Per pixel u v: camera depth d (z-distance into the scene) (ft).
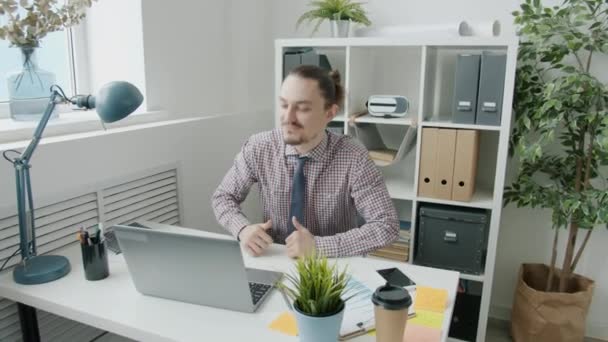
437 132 7.00
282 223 5.70
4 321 4.82
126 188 6.18
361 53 7.75
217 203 5.63
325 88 4.95
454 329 7.61
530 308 7.24
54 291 4.08
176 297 3.87
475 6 7.74
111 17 6.96
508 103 6.54
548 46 6.77
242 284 3.55
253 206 9.30
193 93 7.93
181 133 7.12
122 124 6.48
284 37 9.23
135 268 3.87
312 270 3.13
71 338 5.59
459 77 6.78
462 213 7.11
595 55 7.22
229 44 8.71
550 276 7.51
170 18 7.31
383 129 8.66
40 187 5.00
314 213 5.45
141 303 3.86
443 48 7.55
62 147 5.21
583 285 7.39
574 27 6.81
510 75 6.45
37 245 5.01
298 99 4.81
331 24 7.82
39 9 5.02
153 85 7.09
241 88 9.04
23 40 5.20
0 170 4.66
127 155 6.13
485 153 8.05
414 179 8.07
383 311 3.02
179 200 7.15
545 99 6.62
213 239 3.44
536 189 7.23
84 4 5.36
